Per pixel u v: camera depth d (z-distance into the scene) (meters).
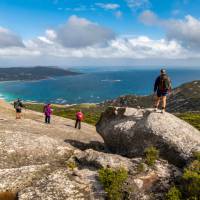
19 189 20.44
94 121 94.19
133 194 19.14
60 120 54.25
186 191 19.08
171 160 24.03
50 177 21.59
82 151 27.61
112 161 22.92
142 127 26.45
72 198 18.91
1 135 28.56
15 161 24.66
